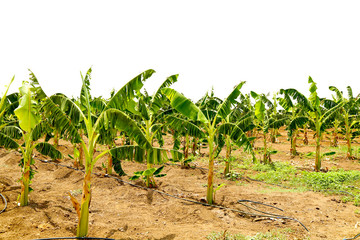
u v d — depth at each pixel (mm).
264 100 12672
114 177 9422
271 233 5148
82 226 4535
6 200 6285
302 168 12336
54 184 8922
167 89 6574
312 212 6527
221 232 5168
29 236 4531
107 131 4832
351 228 5543
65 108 4547
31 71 4488
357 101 13023
